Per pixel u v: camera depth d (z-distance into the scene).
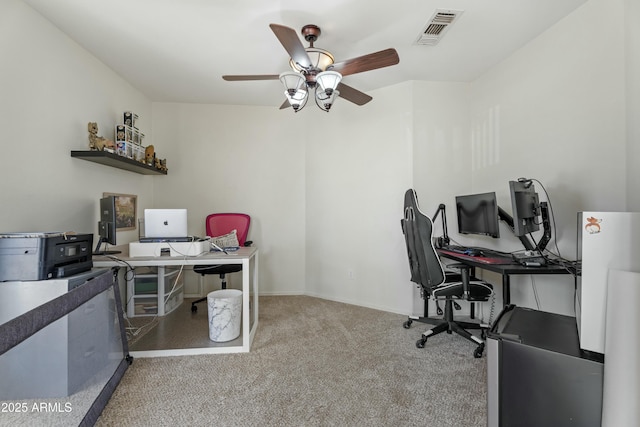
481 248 2.75
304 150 4.07
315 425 1.55
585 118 2.00
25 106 1.98
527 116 2.49
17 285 1.65
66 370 1.62
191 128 3.94
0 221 1.82
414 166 3.15
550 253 2.25
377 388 1.87
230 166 4.00
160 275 3.15
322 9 2.04
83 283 1.82
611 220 0.95
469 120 3.23
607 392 0.90
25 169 1.99
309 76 2.20
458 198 2.97
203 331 2.72
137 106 3.47
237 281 3.97
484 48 2.56
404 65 2.85
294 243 4.07
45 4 1.98
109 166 2.93
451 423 1.56
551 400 1.04
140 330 2.74
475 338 2.38
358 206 3.55
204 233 3.95
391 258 3.30
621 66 1.79
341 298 3.69
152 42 2.46
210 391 1.84
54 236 1.75
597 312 0.97
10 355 1.42
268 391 1.84
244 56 2.69
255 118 4.03
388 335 2.67
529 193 2.12
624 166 1.78
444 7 2.03
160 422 1.57
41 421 1.49
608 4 1.85
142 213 3.60
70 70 2.38
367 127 3.47
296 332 2.74
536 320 1.35
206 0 1.96
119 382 1.93
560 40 2.18
